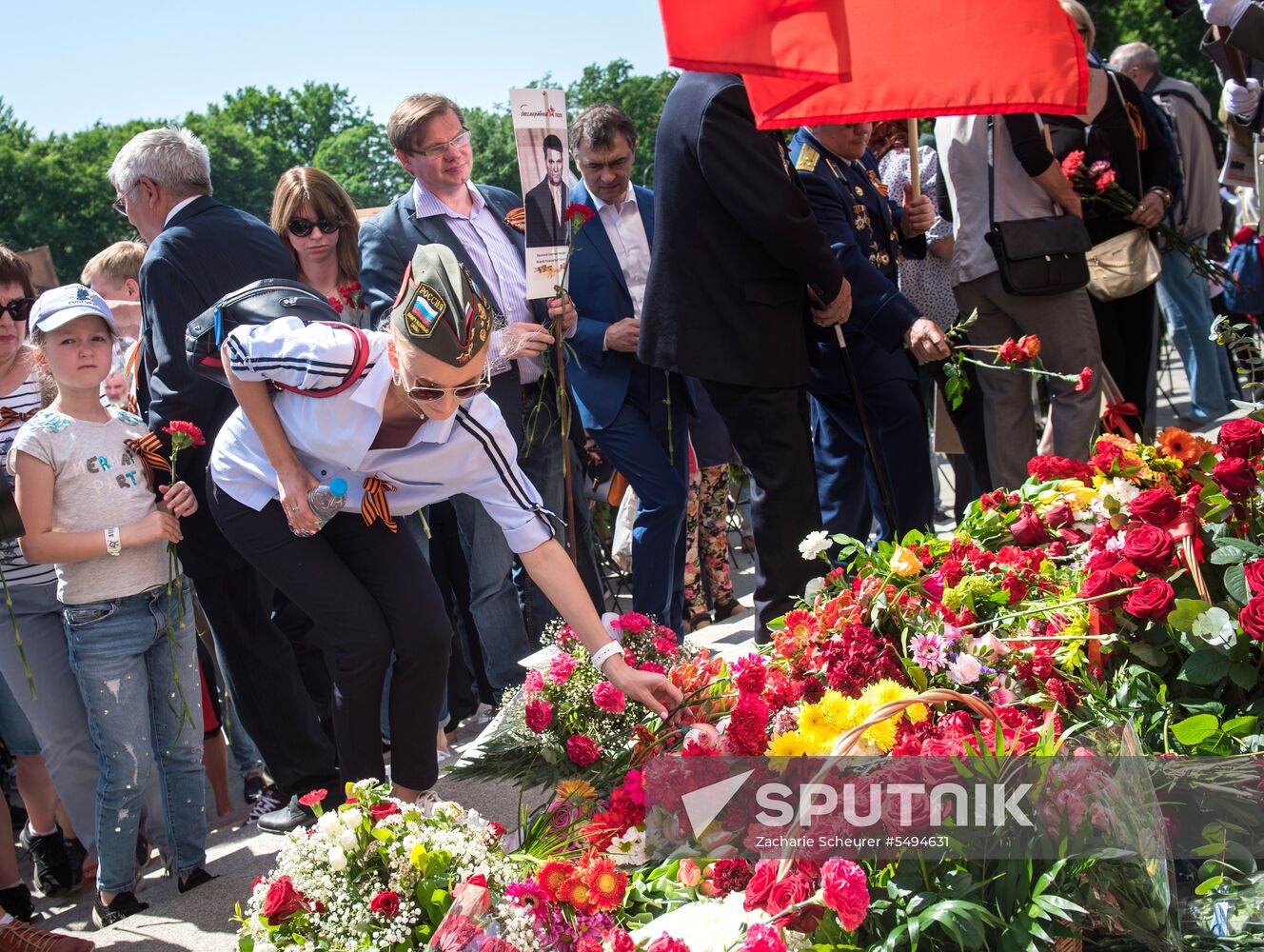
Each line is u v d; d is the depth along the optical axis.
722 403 4.43
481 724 5.13
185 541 4.06
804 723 2.54
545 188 4.62
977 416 5.69
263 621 4.24
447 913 2.31
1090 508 3.59
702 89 4.21
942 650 2.87
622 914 2.48
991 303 5.41
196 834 3.86
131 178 4.27
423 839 2.46
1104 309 6.19
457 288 2.82
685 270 4.34
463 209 5.00
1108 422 4.20
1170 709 2.82
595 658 3.12
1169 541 2.96
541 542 3.20
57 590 3.79
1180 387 10.38
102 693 3.71
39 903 4.27
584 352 5.04
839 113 3.91
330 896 2.39
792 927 2.21
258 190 88.69
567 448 4.71
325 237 4.92
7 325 4.22
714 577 6.27
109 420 3.86
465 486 3.25
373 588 3.39
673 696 3.04
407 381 2.90
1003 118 5.25
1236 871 2.44
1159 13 32.94
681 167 4.28
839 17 3.12
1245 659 2.81
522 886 2.39
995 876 2.23
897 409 4.89
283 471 3.20
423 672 3.36
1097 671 2.89
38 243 77.75
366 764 3.42
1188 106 7.64
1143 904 2.19
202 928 3.53
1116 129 5.81
